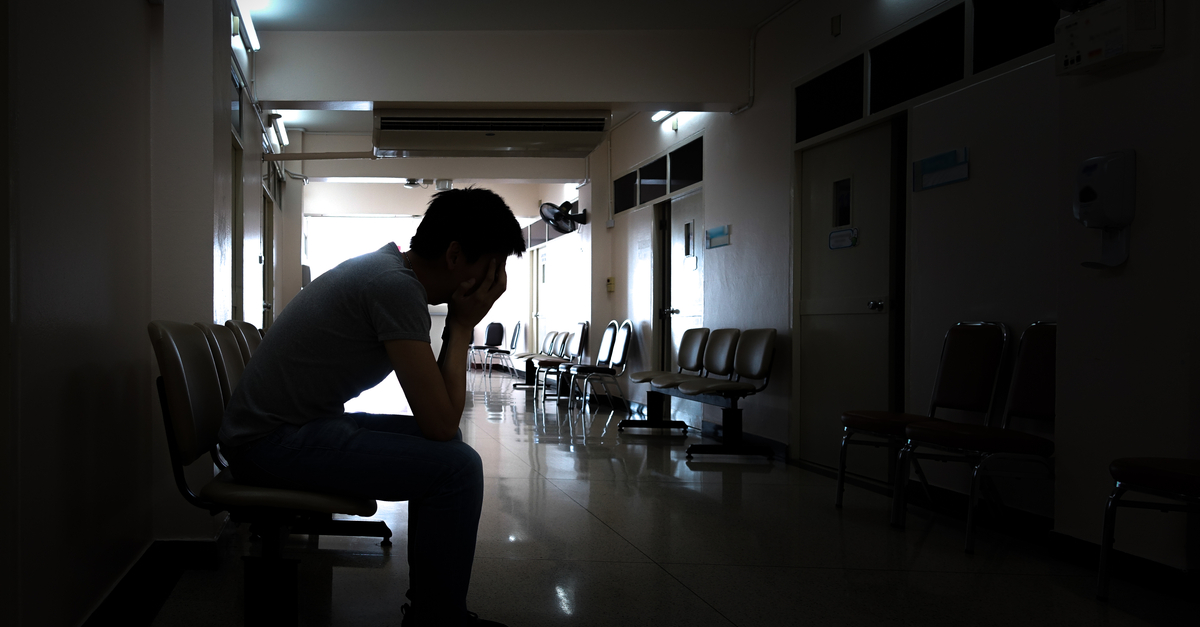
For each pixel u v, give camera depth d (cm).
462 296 158
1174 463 216
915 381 382
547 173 880
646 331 752
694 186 655
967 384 331
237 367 212
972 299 348
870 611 219
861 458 432
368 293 145
